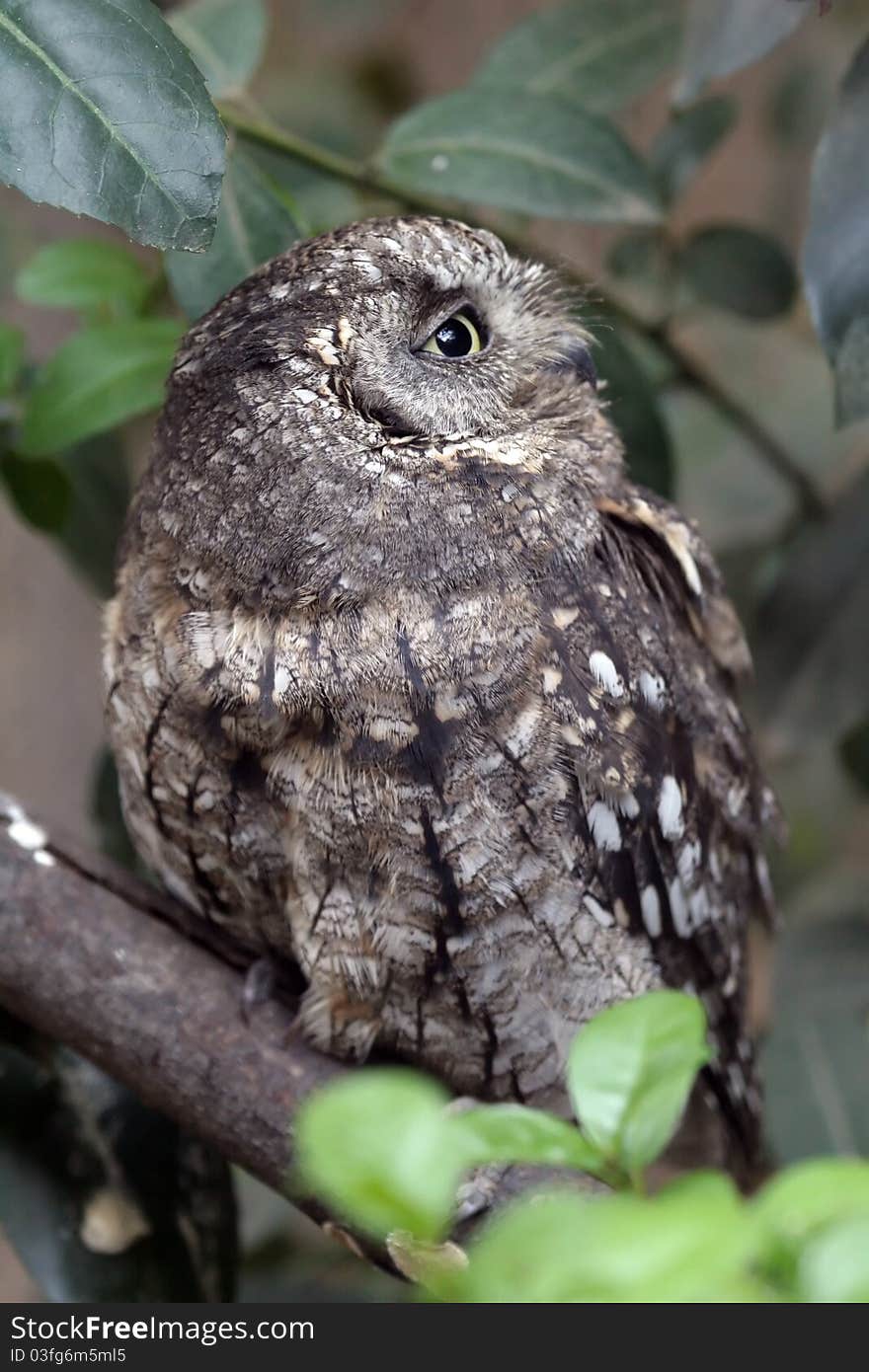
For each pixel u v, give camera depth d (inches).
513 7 72.4
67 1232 57.4
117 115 55.4
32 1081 57.6
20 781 66.7
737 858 58.7
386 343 57.1
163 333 58.1
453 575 56.7
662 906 57.6
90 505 60.2
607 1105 53.2
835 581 60.3
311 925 57.1
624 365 59.5
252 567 56.7
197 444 56.9
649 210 58.7
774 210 66.6
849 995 60.7
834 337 56.7
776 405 71.7
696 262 61.1
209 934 57.6
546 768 56.7
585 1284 44.0
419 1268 55.6
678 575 58.1
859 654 60.2
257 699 56.6
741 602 61.9
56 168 55.3
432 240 57.4
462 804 56.7
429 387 57.2
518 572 56.9
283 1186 56.6
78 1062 57.7
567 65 60.7
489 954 57.1
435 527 56.8
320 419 56.8
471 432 57.2
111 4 55.4
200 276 57.7
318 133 63.3
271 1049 56.8
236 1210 57.7
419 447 57.1
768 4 57.6
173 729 56.9
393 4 68.3
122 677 57.1
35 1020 57.0
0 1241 64.4
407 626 56.6
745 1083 58.8
